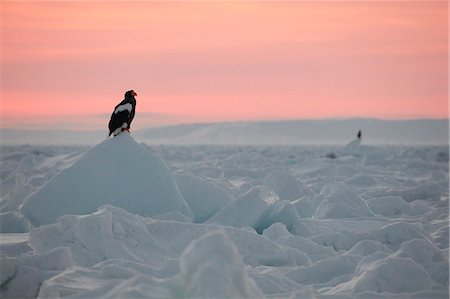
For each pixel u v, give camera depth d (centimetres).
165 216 2817
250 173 6762
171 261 1984
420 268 1944
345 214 3509
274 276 1975
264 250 2344
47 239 2256
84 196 2939
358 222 3256
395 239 2709
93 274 1900
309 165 8700
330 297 1831
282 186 4150
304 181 6525
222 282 1166
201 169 6675
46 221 2897
